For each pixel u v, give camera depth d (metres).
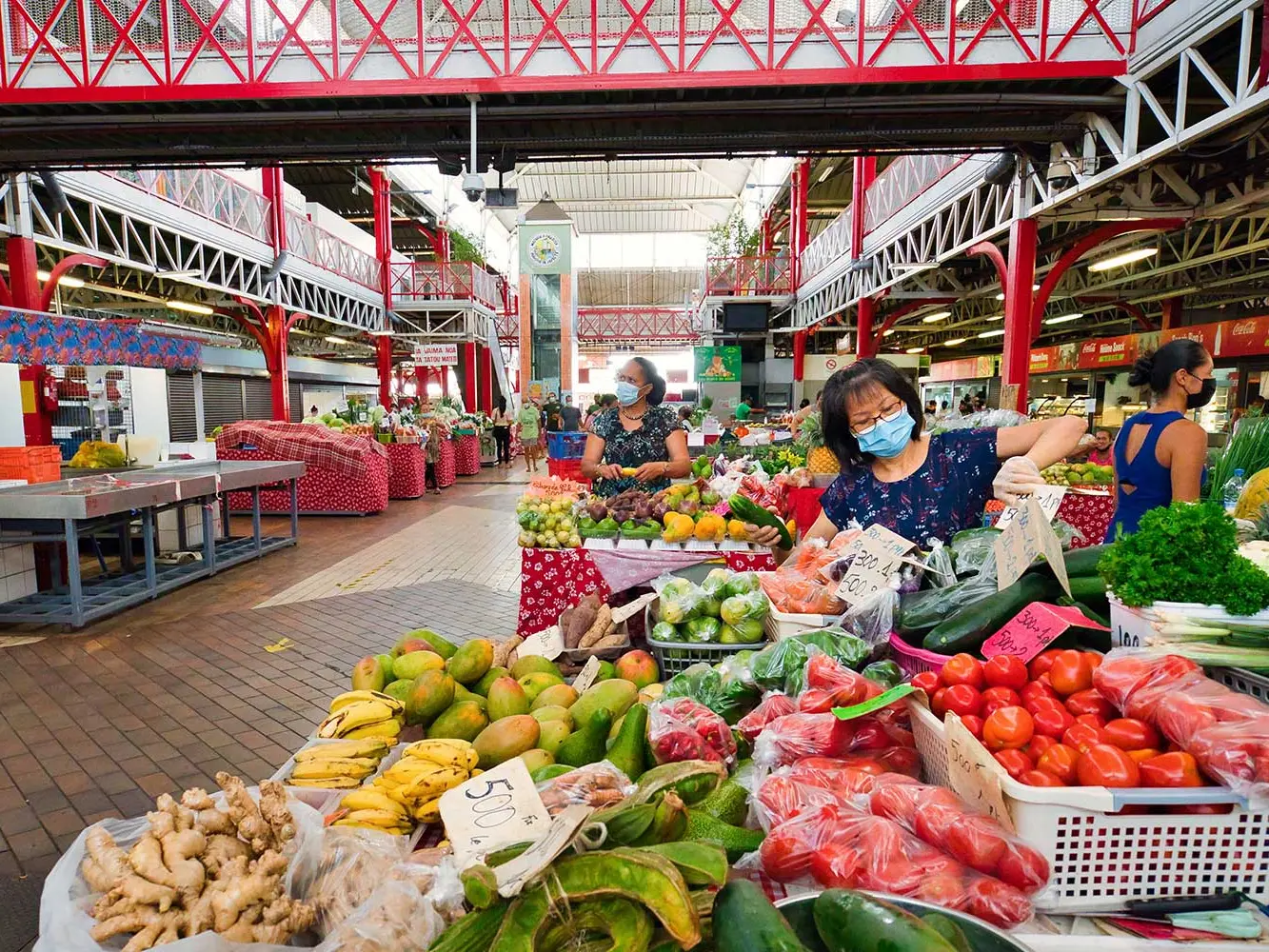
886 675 1.72
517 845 1.22
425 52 6.88
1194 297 18.03
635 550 3.45
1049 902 1.15
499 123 7.35
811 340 27.17
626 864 1.05
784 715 1.63
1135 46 6.21
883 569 2.01
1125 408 14.41
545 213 19.66
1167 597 1.51
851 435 2.46
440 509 12.04
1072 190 7.09
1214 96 6.57
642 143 7.41
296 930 1.17
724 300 20.48
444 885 1.22
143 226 11.59
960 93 6.75
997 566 1.77
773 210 26.86
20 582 5.82
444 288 21.98
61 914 1.13
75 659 4.79
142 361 8.12
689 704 1.73
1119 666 1.33
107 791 3.13
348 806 1.57
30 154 7.51
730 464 7.62
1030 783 1.21
